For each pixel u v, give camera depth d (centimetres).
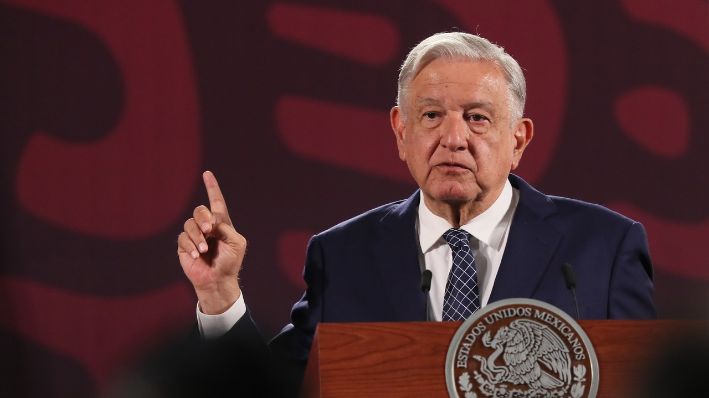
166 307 1389
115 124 1410
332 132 1427
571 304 967
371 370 730
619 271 988
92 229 1392
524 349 733
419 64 1015
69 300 1380
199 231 933
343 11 1446
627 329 746
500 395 727
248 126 1422
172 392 1260
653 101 1450
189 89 1422
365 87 1436
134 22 1426
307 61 1436
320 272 1036
